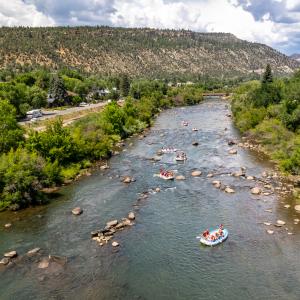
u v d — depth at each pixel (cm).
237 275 4059
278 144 9181
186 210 5781
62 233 5034
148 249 4603
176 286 3869
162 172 7456
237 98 16012
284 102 10862
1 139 7362
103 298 3669
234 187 6762
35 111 13512
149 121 14125
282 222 5253
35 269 4159
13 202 5956
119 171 7894
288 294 3744
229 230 5091
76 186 6962
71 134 8881
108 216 5575
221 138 11212
